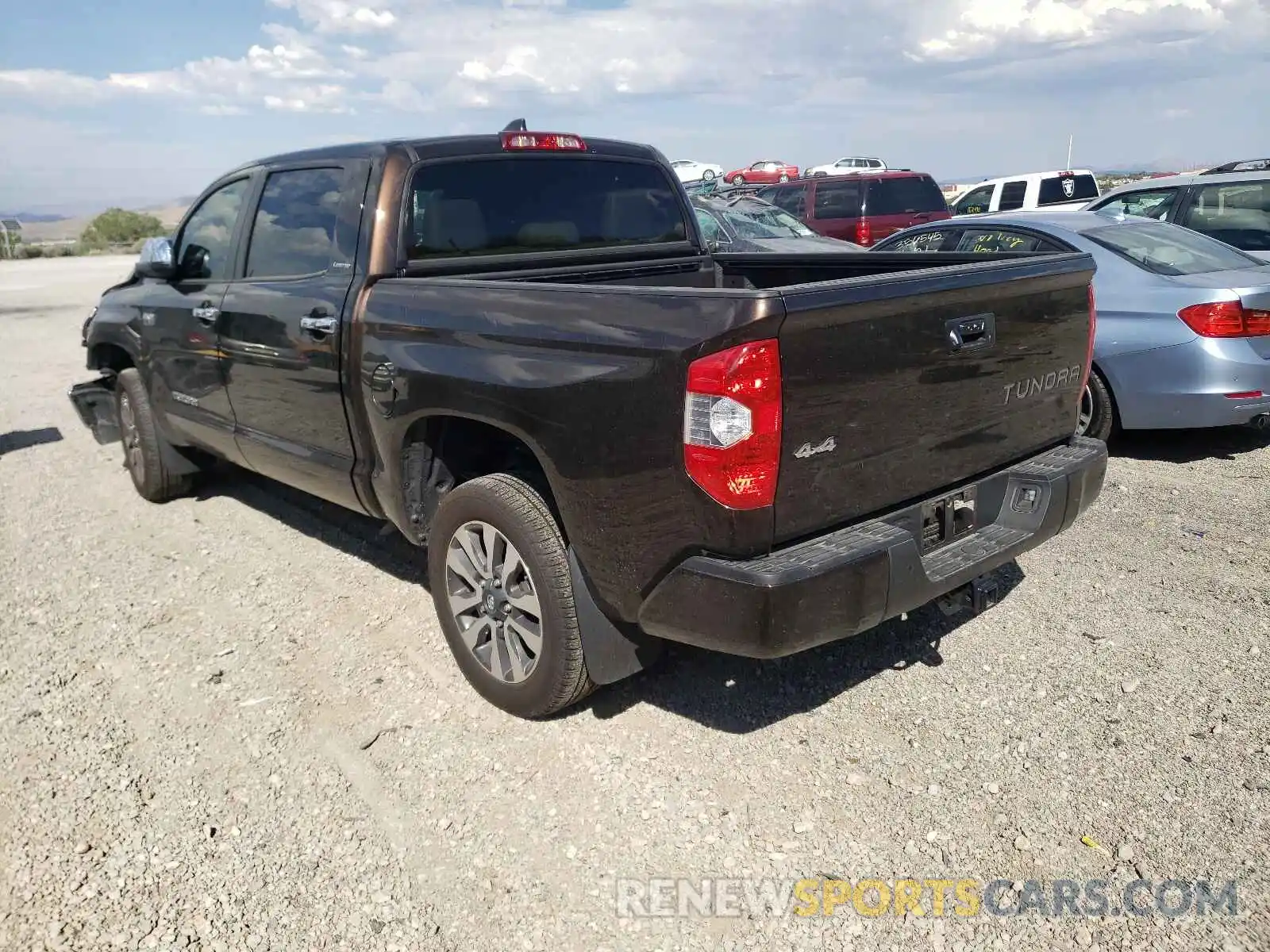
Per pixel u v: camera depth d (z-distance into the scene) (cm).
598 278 452
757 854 279
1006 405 329
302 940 254
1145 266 620
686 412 265
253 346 450
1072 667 370
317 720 357
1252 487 562
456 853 284
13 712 369
